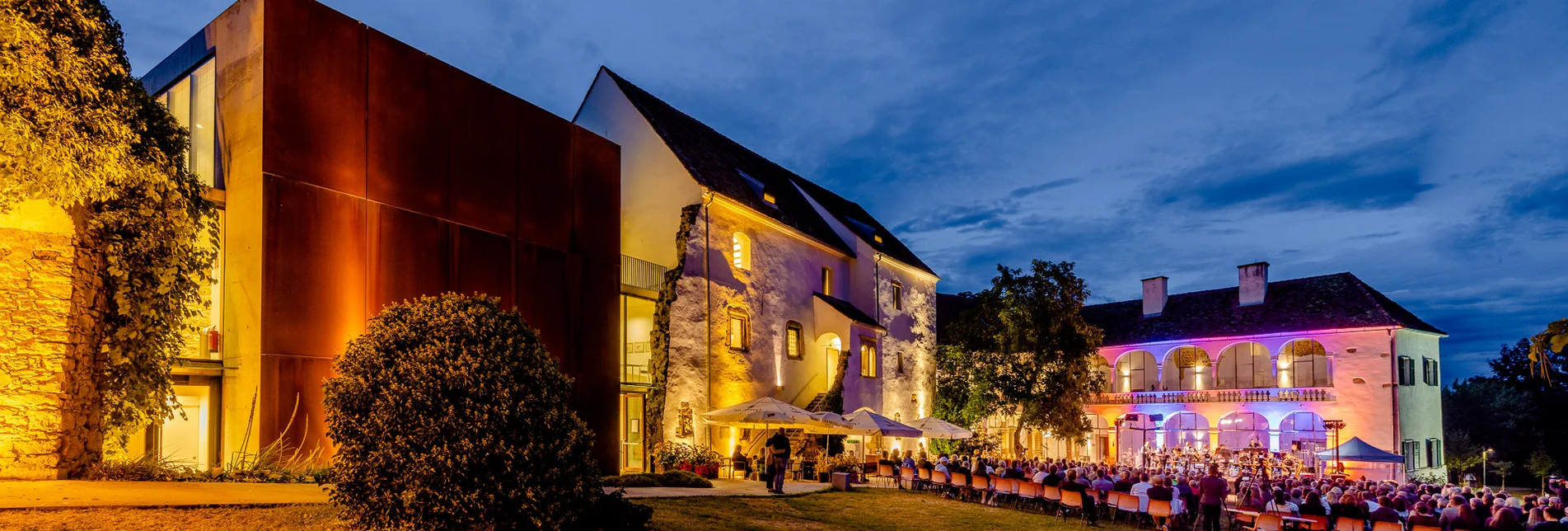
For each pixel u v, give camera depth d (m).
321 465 14.09
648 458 21.42
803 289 29.02
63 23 11.27
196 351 14.18
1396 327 34.56
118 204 12.41
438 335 8.68
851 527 14.57
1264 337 37.75
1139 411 41.06
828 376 30.31
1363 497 17.67
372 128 15.70
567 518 8.86
